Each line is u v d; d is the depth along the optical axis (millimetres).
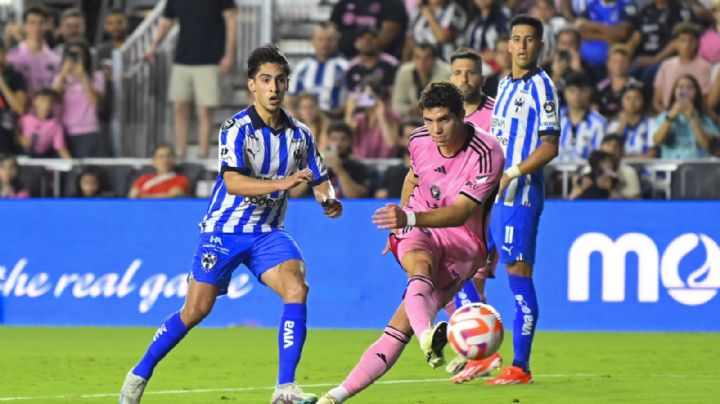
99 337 40531
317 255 43750
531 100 26922
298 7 59219
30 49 54844
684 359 33062
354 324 43438
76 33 56969
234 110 56562
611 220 41750
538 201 27188
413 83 51281
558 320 42125
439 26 53719
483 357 18797
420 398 23766
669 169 47375
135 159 52000
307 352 35312
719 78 49406
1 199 45688
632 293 41656
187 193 50625
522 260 26984
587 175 46969
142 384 21562
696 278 41344
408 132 48094
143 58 56000
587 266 41906
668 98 49938
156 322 44562
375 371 19516
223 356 33969
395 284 43156
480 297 27625
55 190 51562
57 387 26781
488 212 21562
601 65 51312
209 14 54125
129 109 55781
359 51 52781
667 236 41469
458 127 20328
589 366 31297
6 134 53406
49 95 53188
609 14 51719
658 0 52062
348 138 48281
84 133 53750
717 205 41125
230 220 21703
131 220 44812
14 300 45531
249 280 44344
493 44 52625
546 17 52594
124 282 44875
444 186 21266
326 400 19250
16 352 35406
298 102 50969
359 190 48281
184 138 54812
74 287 45188
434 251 21094
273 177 21859
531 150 26984
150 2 62656
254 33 57812
